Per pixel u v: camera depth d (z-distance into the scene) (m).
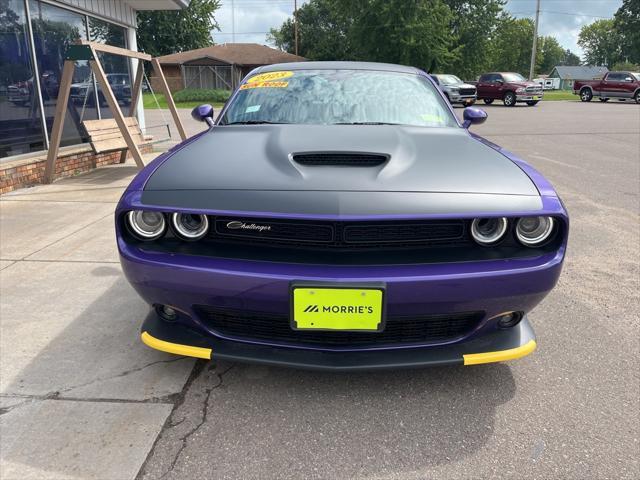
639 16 51.56
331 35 56.41
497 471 1.82
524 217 2.02
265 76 3.43
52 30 7.05
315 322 1.92
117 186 6.52
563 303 3.23
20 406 2.13
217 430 2.01
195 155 2.38
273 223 1.99
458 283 1.91
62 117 6.37
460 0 37.91
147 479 1.76
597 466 1.85
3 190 6.02
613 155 9.09
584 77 87.38
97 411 2.11
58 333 2.75
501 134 12.35
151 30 47.31
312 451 1.91
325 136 2.53
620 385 2.35
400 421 2.08
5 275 3.54
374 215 1.90
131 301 3.15
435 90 3.35
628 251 4.20
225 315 2.11
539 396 2.26
